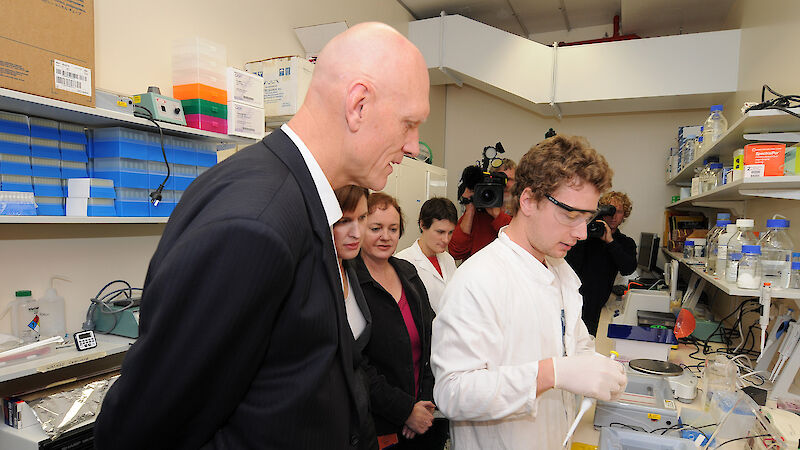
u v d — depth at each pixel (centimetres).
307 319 59
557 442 102
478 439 100
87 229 175
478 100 491
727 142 194
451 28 389
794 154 144
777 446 104
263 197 54
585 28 460
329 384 63
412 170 339
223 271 49
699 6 362
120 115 149
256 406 58
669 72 333
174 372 50
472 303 92
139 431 52
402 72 65
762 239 181
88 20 138
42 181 146
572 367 83
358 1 347
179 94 183
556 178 89
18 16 119
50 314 158
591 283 244
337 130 65
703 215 409
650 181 435
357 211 117
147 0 191
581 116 454
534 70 368
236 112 193
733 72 317
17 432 128
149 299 51
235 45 237
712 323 239
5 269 150
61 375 167
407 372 147
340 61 64
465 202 240
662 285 356
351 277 125
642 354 180
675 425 126
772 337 171
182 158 181
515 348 96
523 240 103
